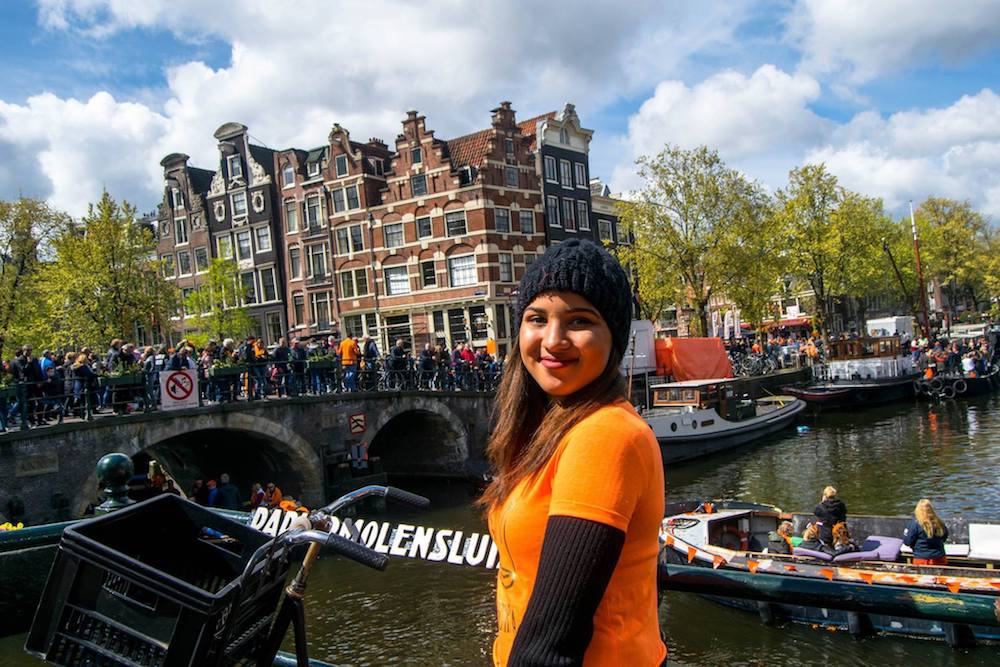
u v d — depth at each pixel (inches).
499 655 60.9
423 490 937.5
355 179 1530.5
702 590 405.1
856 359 1379.2
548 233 1524.4
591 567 49.7
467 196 1417.3
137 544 100.1
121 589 84.0
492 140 1437.0
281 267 1644.9
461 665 398.3
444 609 475.2
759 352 1494.8
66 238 1143.6
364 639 437.4
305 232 1599.4
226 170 1696.6
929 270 2185.0
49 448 565.6
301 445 778.2
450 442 975.0
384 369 899.4
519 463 60.5
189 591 81.5
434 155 1448.1
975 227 2288.4
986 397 1300.4
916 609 353.7
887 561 396.8
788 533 463.5
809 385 1350.9
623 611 54.3
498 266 1418.6
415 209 1473.9
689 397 986.1
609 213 1752.0
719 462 928.3
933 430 1014.4
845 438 1017.5
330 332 1577.3
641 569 55.4
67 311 1131.9
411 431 1007.6
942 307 2822.3
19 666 275.0
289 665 102.3
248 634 91.7
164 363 725.3
